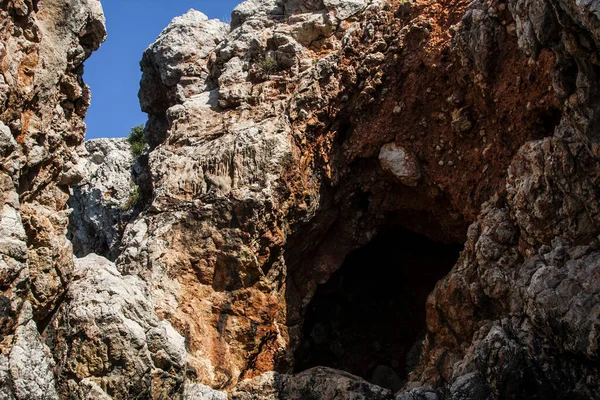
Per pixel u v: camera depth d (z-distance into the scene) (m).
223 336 15.05
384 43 16.55
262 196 15.47
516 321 12.40
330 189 16.91
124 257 15.51
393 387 18.66
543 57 13.13
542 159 12.72
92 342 11.48
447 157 15.62
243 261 15.30
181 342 12.52
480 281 13.58
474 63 14.60
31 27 10.88
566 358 11.70
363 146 16.53
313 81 16.88
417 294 19.61
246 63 18.33
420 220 17.33
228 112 17.55
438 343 14.48
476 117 15.09
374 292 20.02
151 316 12.38
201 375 14.45
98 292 12.00
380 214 17.28
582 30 9.72
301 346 18.84
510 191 13.34
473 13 14.52
